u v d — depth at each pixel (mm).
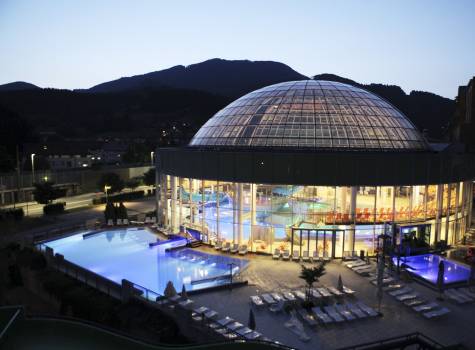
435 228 41938
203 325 23312
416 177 39594
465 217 46000
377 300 28328
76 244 44219
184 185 46469
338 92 49750
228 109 52156
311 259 37219
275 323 24672
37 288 33094
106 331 18938
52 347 18547
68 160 128250
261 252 39812
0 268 37906
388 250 36625
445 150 54062
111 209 52719
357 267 34844
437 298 28828
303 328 23844
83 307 27141
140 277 33750
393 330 24000
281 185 39062
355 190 38656
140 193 85062
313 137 43438
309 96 48500
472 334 23703
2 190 74750
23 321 19188
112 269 35781
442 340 22922
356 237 39094
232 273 33656
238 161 39750
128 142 173000
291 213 39281
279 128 44750
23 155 127312
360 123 45344
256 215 40062
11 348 18266
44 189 65500
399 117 49344
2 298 31031
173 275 34062
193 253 39938
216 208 42062
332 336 23141
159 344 18484
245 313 26031
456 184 43312
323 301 27516
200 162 42438
